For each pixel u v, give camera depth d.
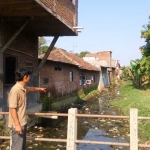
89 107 18.80
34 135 9.77
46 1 7.96
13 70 10.26
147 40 28.81
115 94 29.34
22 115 4.32
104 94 30.17
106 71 43.69
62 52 22.80
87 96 26.56
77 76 24.28
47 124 12.06
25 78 4.33
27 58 11.96
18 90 4.20
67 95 20.52
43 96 15.24
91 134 10.42
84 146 8.58
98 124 12.52
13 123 4.23
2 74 8.82
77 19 12.59
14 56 10.30
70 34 12.66
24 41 11.52
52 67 17.08
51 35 12.96
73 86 22.69
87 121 13.31
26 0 6.92
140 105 14.80
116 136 10.07
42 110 14.09
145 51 28.88
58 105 16.91
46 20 9.55
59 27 10.95
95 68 33.03
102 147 8.48
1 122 8.47
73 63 20.91
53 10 8.69
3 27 9.02
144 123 10.52
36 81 12.91
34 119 11.47
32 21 9.77
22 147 4.38
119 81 55.88
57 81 18.05
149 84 29.48
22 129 4.28
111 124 12.52
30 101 12.29
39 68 12.13
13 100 4.12
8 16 8.88
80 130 11.18
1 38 8.83
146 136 8.85
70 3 11.20
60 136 9.87
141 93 22.41
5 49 8.88
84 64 27.78
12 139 4.33
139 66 28.16
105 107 18.77
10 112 4.15
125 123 12.73
